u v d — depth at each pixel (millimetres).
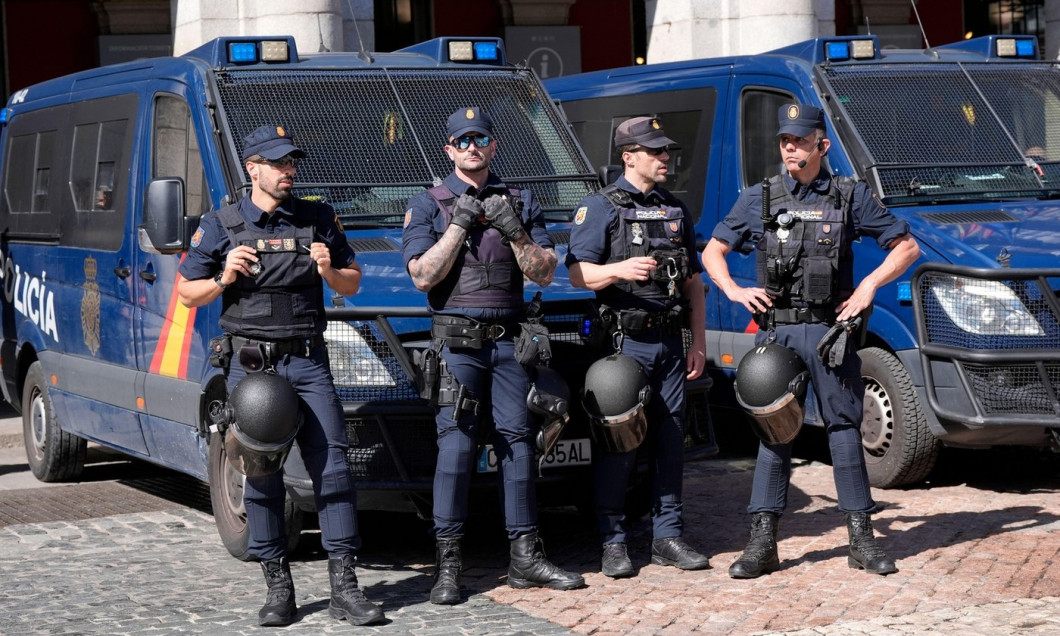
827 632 5973
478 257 6508
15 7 18281
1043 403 8117
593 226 6828
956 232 8719
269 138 6246
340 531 6363
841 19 21516
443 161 8117
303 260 6270
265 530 6363
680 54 15906
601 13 20531
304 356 6328
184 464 8219
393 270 7195
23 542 8172
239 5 13555
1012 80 10195
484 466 6914
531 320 6594
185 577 7215
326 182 7875
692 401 7508
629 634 6027
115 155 9047
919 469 8805
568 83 12375
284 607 6297
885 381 8852
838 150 9602
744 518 8297
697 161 10688
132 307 8695
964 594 6500
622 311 6898
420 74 8523
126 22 18656
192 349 7898
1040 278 8133
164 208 7391
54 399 9984
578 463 7082
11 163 10977
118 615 6504
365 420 6859
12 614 6551
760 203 6922
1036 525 7820
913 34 21641
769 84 10125
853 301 6742
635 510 8125
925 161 9547
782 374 6734
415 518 8539
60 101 10148
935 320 8453
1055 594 6473
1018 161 9773
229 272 6164
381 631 6145
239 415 6105
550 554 7594
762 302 6859
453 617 6355
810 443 10656
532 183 8320
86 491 9859
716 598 6559
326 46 13492
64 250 9758
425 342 6918
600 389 6680
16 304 10688
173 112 8320
